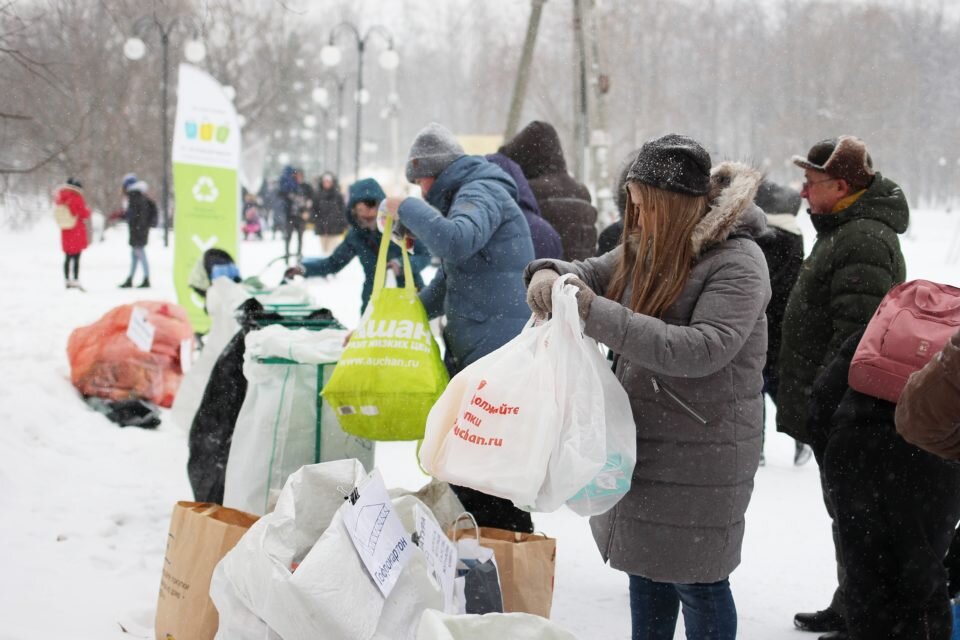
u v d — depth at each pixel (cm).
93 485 584
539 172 760
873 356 325
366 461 448
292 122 6169
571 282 310
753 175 317
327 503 312
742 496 323
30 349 956
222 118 1115
